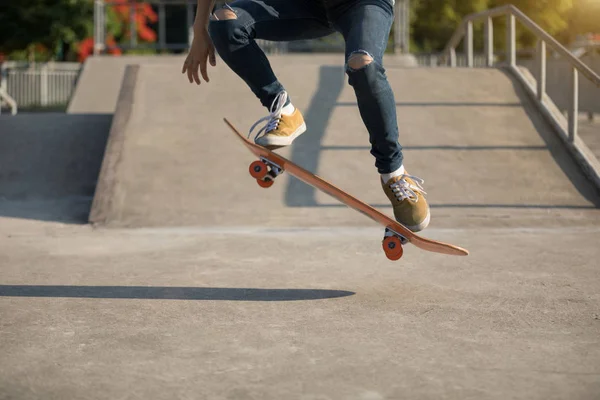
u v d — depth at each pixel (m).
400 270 3.90
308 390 2.08
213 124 7.08
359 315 2.94
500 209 5.88
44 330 2.69
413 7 33.25
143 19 24.75
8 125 7.95
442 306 3.10
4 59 27.03
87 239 4.96
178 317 2.89
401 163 3.05
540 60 7.49
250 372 2.23
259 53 3.05
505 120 7.28
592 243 4.77
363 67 2.77
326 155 6.67
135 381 2.15
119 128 6.90
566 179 6.38
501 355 2.41
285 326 2.77
